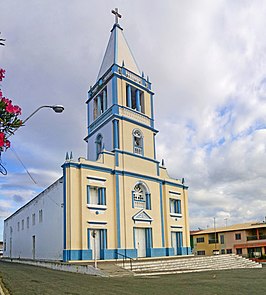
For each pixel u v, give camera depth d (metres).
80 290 12.80
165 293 12.38
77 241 24.14
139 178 29.25
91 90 33.66
